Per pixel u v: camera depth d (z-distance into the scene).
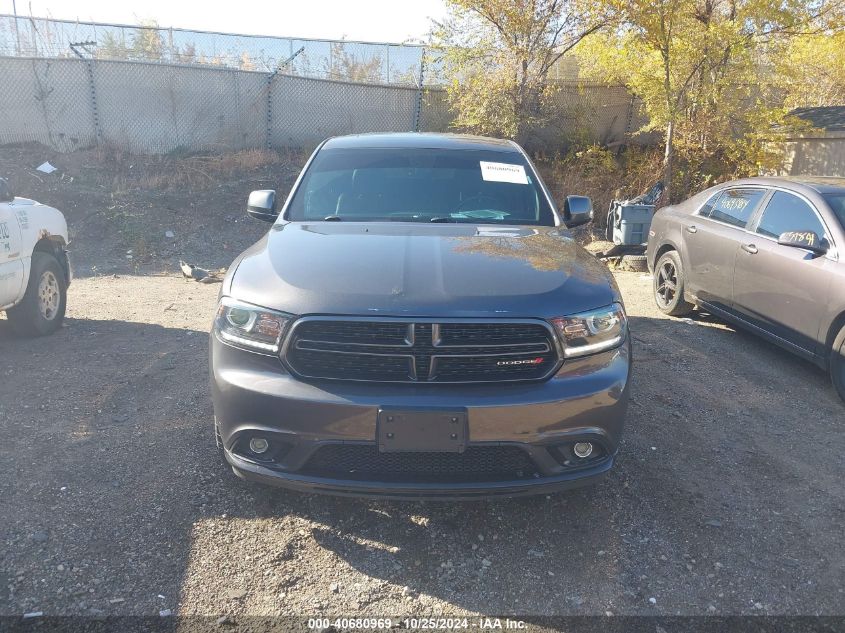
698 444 4.34
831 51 16.97
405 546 3.19
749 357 6.15
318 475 3.03
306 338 3.01
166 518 3.31
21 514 3.27
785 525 3.45
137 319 7.04
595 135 15.83
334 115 15.46
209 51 14.99
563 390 2.99
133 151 14.37
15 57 13.59
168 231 11.83
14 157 13.22
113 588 2.82
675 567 3.09
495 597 2.87
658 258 7.83
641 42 12.98
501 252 3.56
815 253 5.44
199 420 4.39
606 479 3.82
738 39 12.38
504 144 5.32
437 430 2.89
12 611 2.65
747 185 6.71
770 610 2.83
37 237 6.05
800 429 4.67
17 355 5.69
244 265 3.47
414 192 4.58
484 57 14.16
